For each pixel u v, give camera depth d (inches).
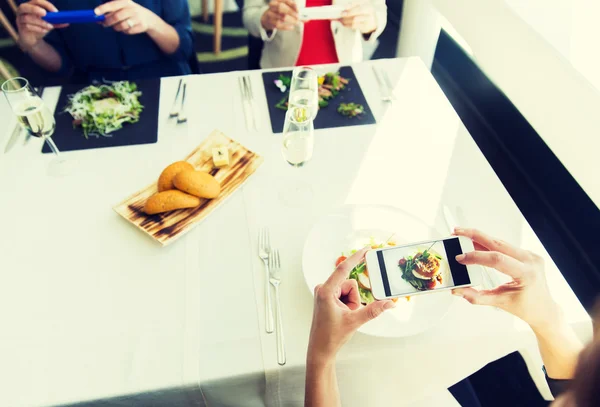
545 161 65.8
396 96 48.8
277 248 35.8
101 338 30.6
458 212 38.1
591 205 58.7
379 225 36.2
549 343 30.0
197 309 32.2
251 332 31.1
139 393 28.5
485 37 66.2
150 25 57.9
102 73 63.4
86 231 36.5
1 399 27.9
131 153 42.7
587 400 15.5
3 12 83.4
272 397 31.6
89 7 58.4
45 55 59.2
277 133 45.1
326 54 64.0
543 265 30.2
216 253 35.4
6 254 34.9
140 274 34.0
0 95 48.1
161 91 48.8
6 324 31.2
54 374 29.0
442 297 31.8
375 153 43.1
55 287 33.1
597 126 49.7
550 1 60.3
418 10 74.4
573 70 51.6
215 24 95.3
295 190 39.9
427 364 31.6
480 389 44.9
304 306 32.5
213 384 29.2
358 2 56.2
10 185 39.7
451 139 44.6
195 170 38.8
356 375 31.5
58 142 43.4
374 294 29.4
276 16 57.0
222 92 49.3
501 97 72.3
